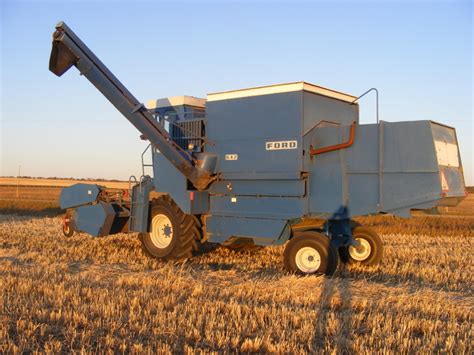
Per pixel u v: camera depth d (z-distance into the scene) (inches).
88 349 195.9
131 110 366.3
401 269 374.0
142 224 412.8
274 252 450.9
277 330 217.0
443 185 326.3
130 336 210.1
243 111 370.3
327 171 345.1
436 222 775.1
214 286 303.9
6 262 371.9
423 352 195.8
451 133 354.0
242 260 410.9
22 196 1568.7
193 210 384.2
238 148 372.2
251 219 369.1
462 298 286.7
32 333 211.0
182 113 428.5
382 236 600.4
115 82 365.1
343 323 227.8
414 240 564.4
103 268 363.3
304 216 350.0
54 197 1515.7
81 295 273.7
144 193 415.5
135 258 410.9
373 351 193.5
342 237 373.7
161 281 308.2
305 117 347.9
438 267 390.6
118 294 272.5
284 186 354.3
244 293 282.7
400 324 227.9
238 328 217.0
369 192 335.9
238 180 375.9
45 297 261.0
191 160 383.2
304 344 204.8
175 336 210.8
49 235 553.9
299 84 344.2
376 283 324.5
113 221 445.1
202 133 399.2
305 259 349.1
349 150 341.7
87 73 359.9
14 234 557.3
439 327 227.0
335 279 325.7
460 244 535.8
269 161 356.8
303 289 294.5
